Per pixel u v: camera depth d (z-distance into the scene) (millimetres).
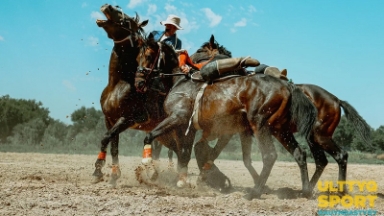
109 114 9680
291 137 8117
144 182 9250
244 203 7223
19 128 47688
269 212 6586
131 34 9734
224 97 8094
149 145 8578
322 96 8695
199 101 8422
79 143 34875
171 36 10688
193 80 8812
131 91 9492
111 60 9688
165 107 8875
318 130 8656
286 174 13586
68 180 9734
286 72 8859
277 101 7750
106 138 9289
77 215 5984
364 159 25906
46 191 7758
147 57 9367
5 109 50500
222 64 8344
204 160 9258
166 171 11695
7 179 9508
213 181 9445
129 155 25047
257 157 23328
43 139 38281
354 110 8938
